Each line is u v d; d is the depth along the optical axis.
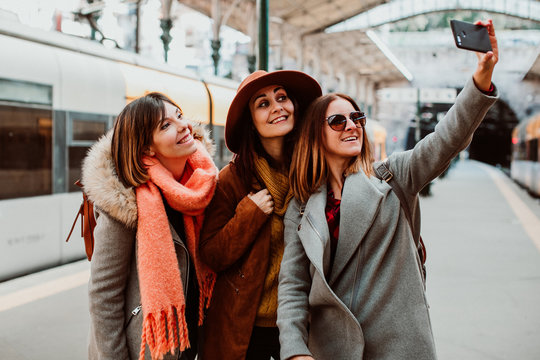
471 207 12.39
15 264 4.83
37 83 4.98
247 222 1.68
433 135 1.49
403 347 1.40
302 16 19.94
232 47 34.66
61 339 3.58
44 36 5.32
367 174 1.57
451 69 30.59
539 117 13.90
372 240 1.48
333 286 1.52
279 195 1.78
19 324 3.84
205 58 36.31
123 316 1.54
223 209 1.78
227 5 17.02
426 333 1.41
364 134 1.65
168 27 13.92
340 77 32.00
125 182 1.54
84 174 1.54
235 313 1.73
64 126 5.32
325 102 1.63
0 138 4.58
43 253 5.15
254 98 1.85
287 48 24.05
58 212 5.30
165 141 1.60
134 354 1.54
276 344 1.87
